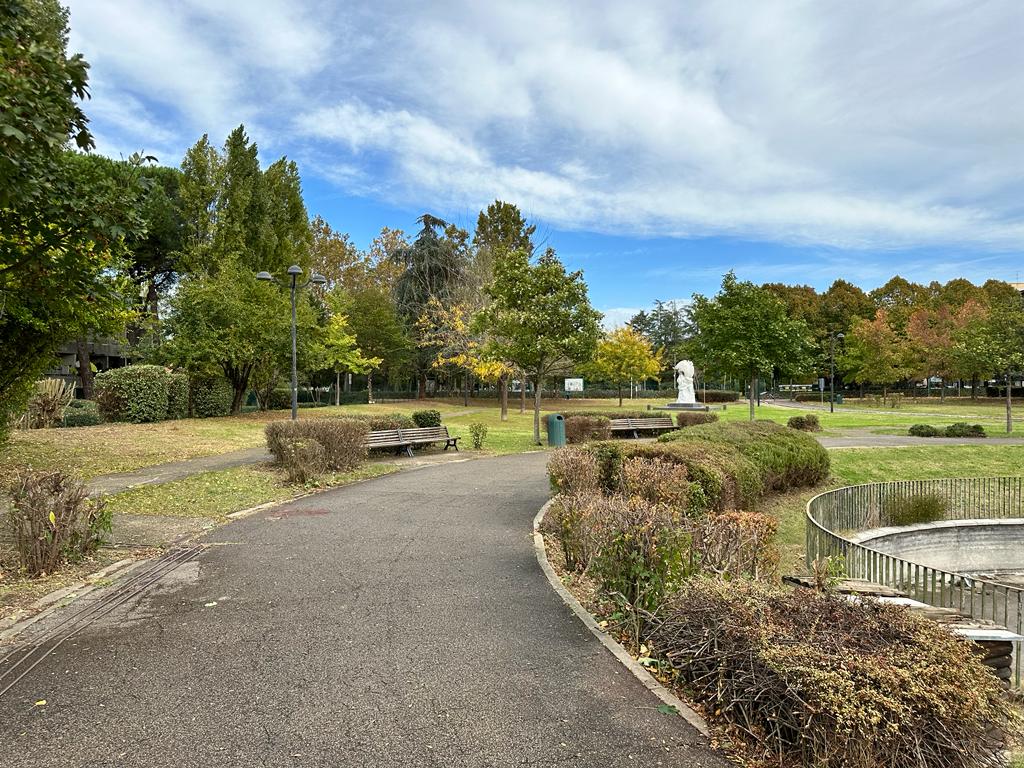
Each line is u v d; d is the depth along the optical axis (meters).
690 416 24.81
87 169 7.12
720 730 3.29
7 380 10.46
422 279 44.06
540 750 3.09
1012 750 3.21
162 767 2.91
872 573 8.00
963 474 17.45
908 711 2.83
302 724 3.31
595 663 4.10
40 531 5.80
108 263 10.69
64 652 4.23
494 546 7.11
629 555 4.70
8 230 6.39
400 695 3.65
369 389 42.72
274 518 8.49
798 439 14.41
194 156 31.25
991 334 27.20
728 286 24.09
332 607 5.14
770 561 6.28
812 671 2.93
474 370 33.75
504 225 51.50
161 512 8.60
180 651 4.25
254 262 31.89
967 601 10.66
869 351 52.09
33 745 3.09
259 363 25.80
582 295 19.69
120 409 20.62
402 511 9.01
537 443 19.41
